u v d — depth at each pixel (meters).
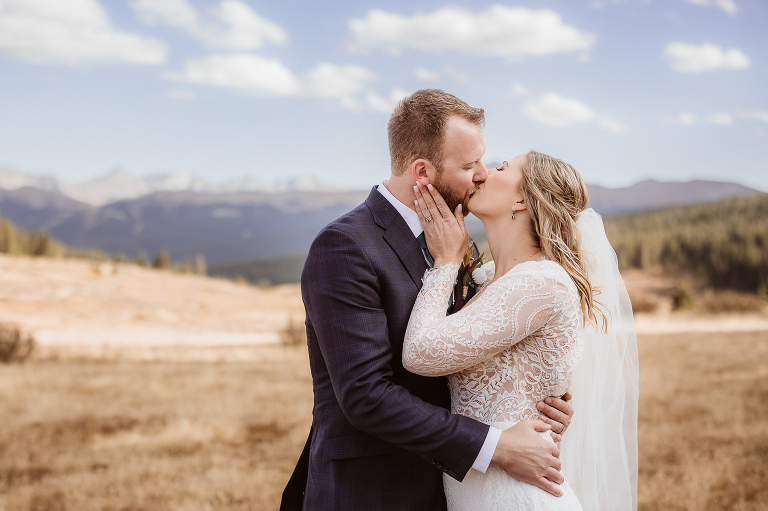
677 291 40.88
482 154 2.17
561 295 2.05
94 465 6.96
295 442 8.00
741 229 81.81
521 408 2.10
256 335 26.92
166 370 14.88
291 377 13.59
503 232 2.26
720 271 72.94
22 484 6.12
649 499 5.49
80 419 9.27
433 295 2.04
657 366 13.88
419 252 2.13
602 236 2.42
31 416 9.48
